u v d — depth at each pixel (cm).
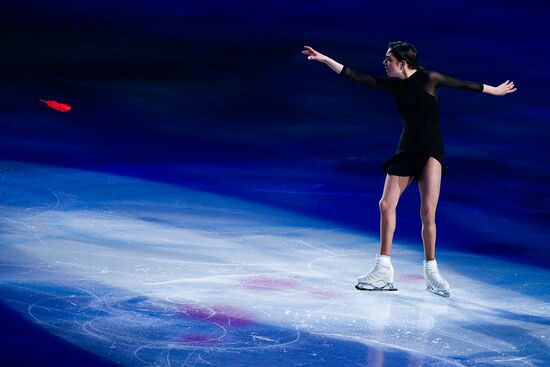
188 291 2192
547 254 2780
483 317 2100
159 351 1752
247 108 4969
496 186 3700
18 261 2380
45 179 3478
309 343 1844
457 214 3284
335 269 2494
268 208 3234
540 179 3816
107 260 2439
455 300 2245
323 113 4925
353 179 3744
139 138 4309
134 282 2245
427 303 2203
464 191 3622
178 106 4953
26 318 1916
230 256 2567
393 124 4756
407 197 3512
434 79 2294
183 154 4066
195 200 3294
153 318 1962
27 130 4328
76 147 4078
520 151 4269
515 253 2783
